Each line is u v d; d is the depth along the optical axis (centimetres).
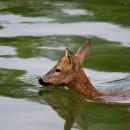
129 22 2480
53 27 2420
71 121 1627
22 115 1653
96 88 1902
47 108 1717
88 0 2869
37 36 2319
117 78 1952
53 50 2155
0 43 2245
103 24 2456
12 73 1970
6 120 1612
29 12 2648
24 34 2345
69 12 2641
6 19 2539
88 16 2575
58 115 1664
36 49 2173
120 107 1739
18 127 1562
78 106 1756
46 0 2894
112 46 2200
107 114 1677
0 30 2391
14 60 2070
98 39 2273
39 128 1559
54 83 1859
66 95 1842
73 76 1861
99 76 1969
